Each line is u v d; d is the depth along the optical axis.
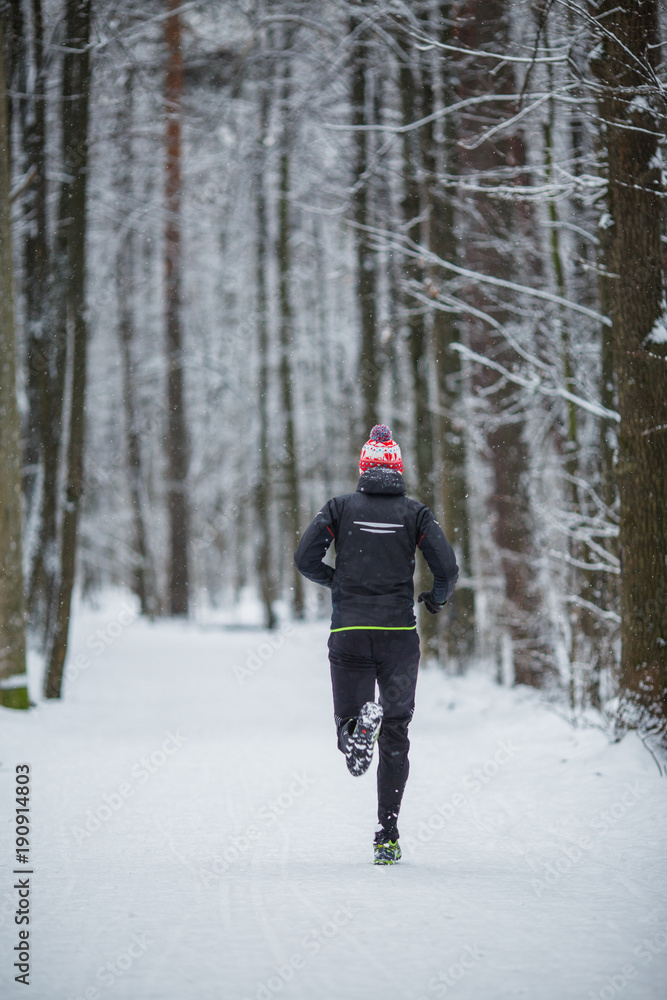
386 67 27.31
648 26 15.42
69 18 26.23
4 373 22.02
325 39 30.61
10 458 22.36
